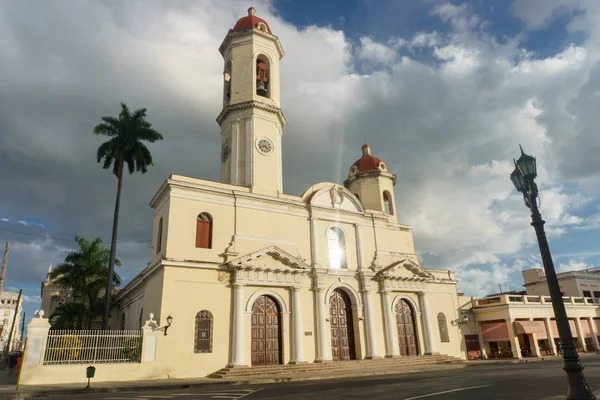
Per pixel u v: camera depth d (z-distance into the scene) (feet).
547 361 93.71
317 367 77.77
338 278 92.79
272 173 93.61
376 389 44.80
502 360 99.86
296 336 82.17
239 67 100.63
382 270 99.09
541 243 29.07
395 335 95.20
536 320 120.78
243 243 82.58
